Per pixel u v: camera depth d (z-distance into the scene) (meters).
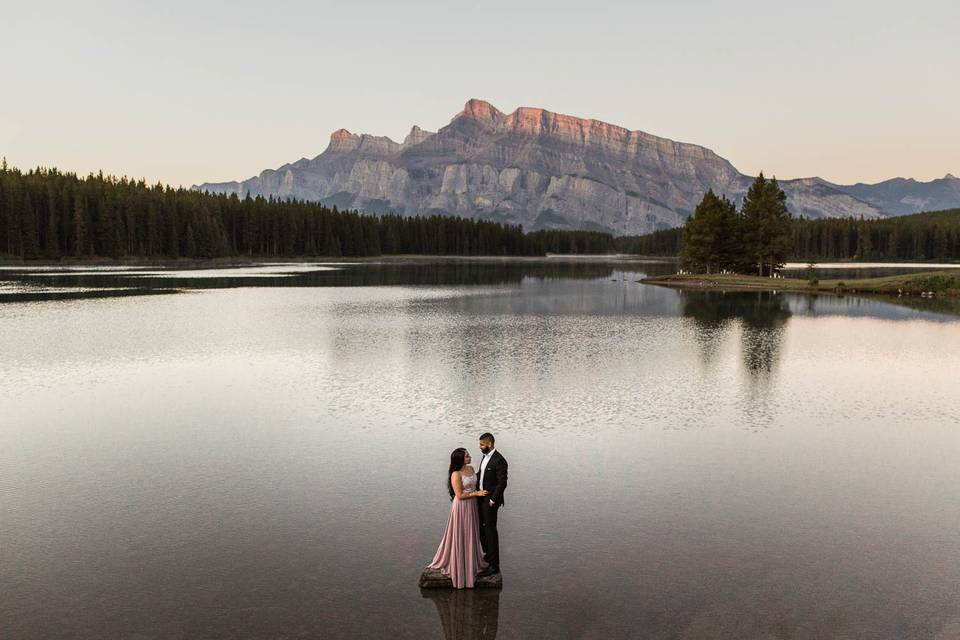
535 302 69.56
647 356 34.22
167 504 13.73
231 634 8.77
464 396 24.69
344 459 16.98
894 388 26.47
